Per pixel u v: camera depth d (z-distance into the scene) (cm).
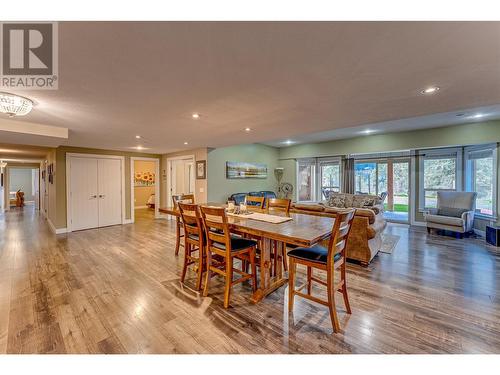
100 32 126
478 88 210
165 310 219
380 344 174
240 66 166
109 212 623
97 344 174
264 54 150
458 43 139
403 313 213
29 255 376
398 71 176
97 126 346
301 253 214
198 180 639
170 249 408
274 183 841
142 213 856
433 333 185
